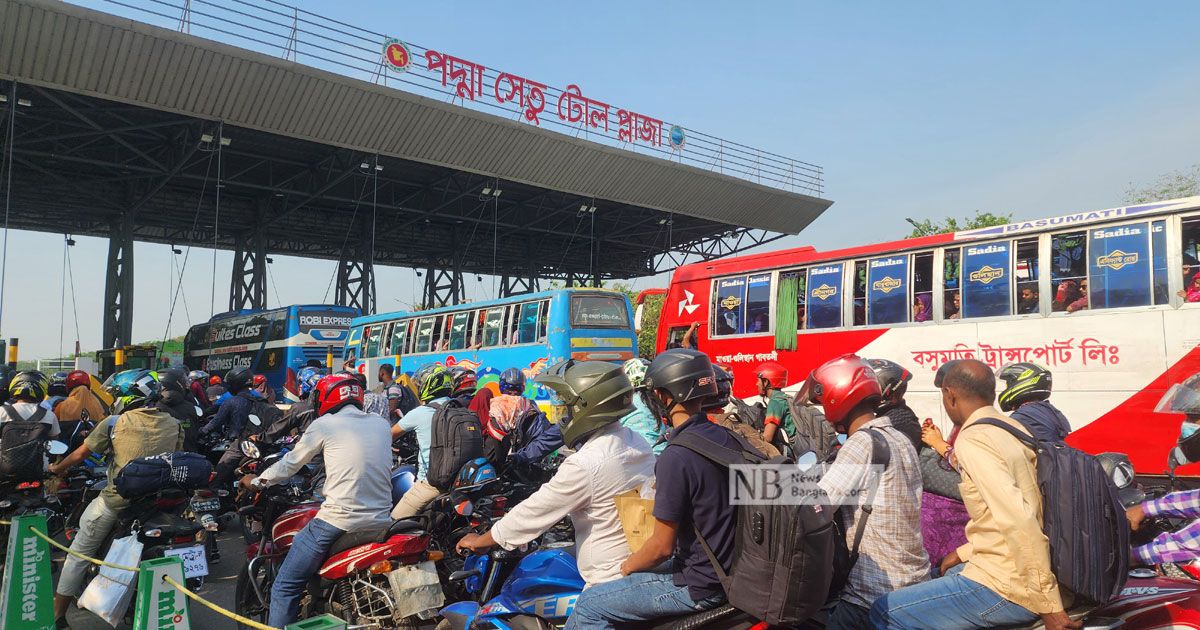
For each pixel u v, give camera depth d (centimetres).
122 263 3356
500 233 4631
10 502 651
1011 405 496
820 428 676
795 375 1330
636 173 3591
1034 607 270
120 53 2236
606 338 1916
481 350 2080
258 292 3612
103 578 537
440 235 4662
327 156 3222
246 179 3494
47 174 3052
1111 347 988
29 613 525
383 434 498
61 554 754
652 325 3859
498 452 670
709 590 290
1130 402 966
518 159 3259
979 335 1110
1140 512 341
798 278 1358
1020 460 279
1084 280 1027
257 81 2491
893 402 402
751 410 695
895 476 305
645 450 354
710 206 3956
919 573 308
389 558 463
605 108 3412
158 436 606
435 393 702
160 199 3650
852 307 1263
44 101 2503
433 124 2942
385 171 3491
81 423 863
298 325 2869
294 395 1251
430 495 546
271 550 573
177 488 563
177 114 2581
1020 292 1081
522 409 693
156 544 550
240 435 870
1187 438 589
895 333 1204
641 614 308
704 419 307
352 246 4622
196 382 1283
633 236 4825
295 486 623
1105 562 271
